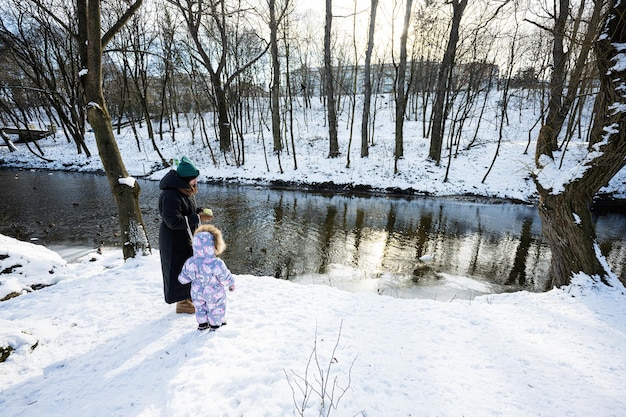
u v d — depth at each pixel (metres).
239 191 17.25
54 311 3.77
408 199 15.98
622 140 4.26
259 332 3.30
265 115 32.84
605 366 2.90
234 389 2.43
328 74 19.59
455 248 9.65
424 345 3.20
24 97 29.06
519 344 3.26
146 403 2.33
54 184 17.69
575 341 3.34
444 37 18.28
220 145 23.33
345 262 8.44
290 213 13.20
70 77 24.78
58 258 6.13
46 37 21.20
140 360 2.86
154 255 5.59
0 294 4.48
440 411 2.27
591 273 4.70
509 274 7.91
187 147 24.61
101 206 13.12
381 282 7.28
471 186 16.77
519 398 2.45
